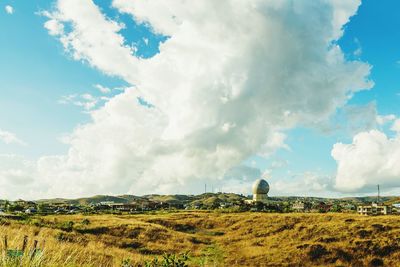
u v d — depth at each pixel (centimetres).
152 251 5288
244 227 8131
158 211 14988
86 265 889
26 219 5800
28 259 645
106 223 6994
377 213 11162
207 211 13712
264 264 5000
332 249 5500
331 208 14562
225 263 4762
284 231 7244
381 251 5431
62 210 15350
